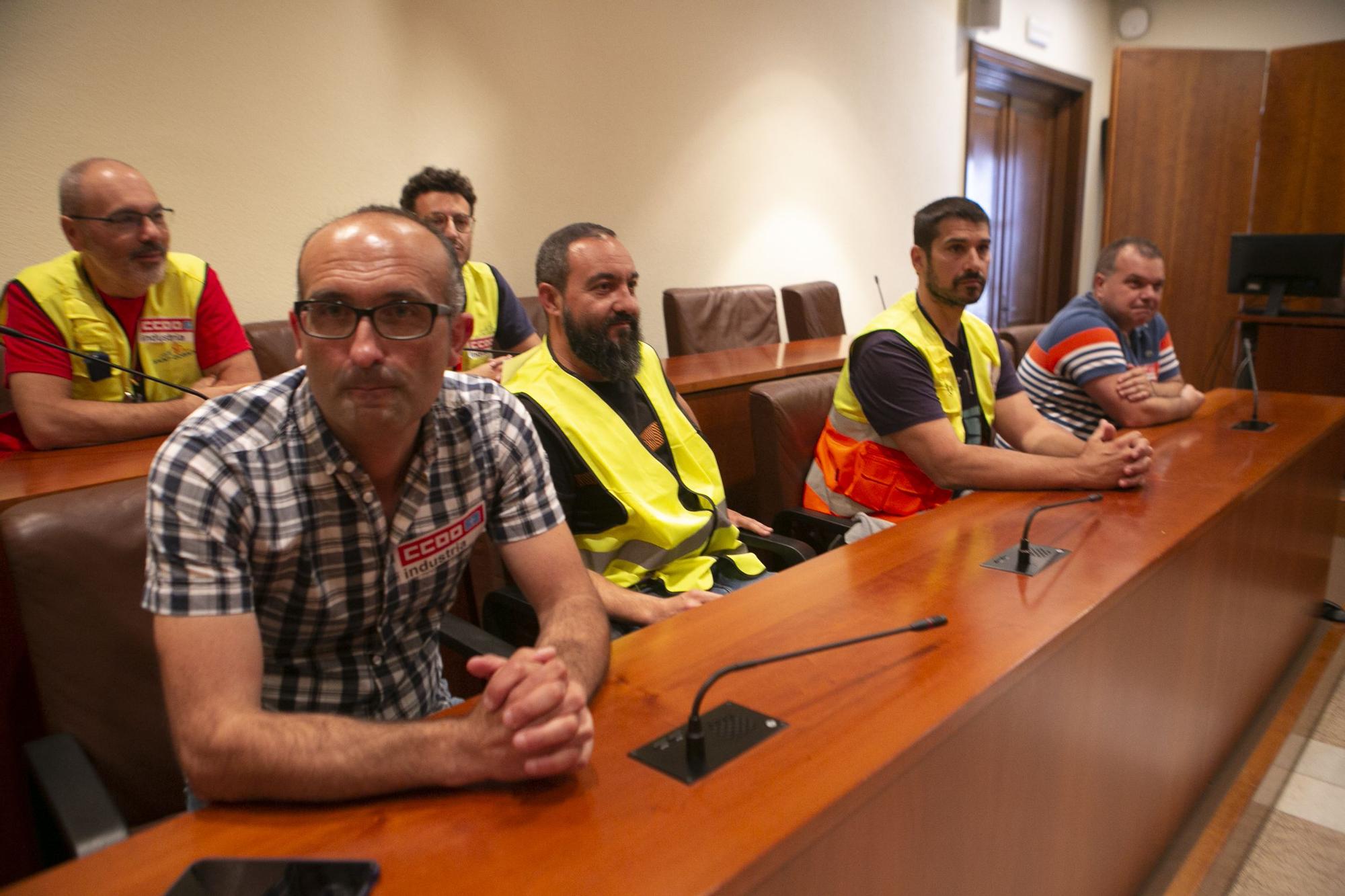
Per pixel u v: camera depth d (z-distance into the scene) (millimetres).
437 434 1026
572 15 3375
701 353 3496
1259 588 1828
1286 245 4273
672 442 1795
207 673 820
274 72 2637
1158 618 1321
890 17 4820
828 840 719
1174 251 6031
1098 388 2352
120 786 1098
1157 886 1430
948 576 1213
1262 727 1953
